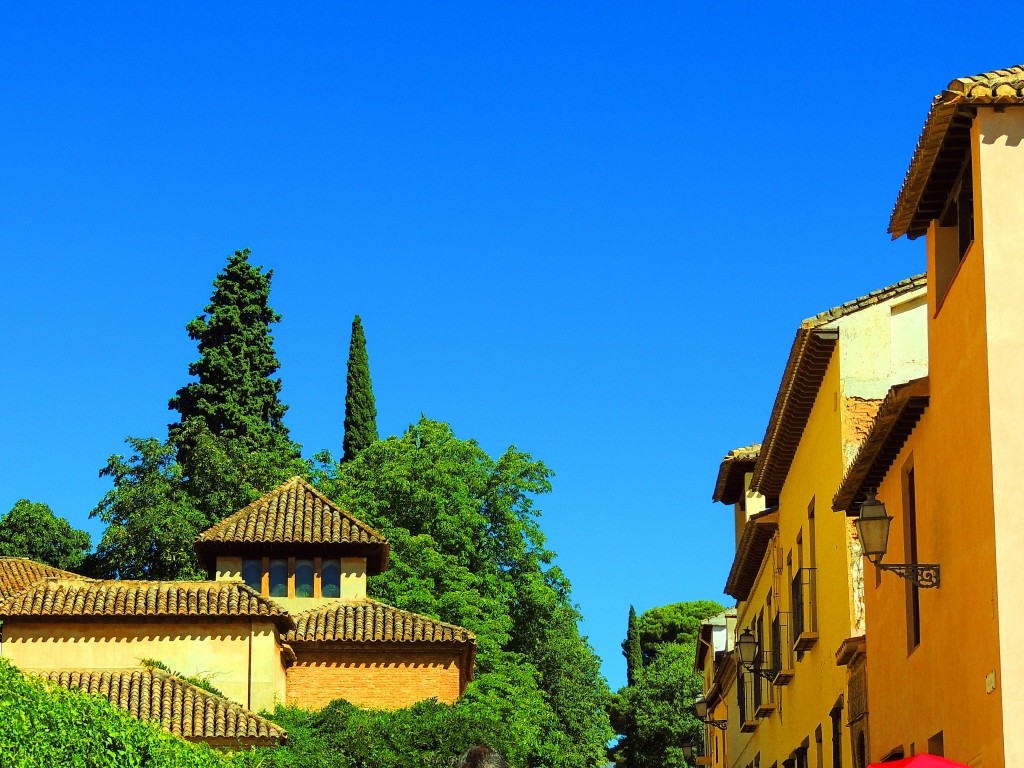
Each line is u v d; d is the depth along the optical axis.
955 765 12.65
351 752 33.03
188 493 63.03
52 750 14.84
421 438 58.53
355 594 42.66
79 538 71.31
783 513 29.03
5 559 52.47
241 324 68.88
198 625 37.19
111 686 35.16
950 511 15.45
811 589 25.34
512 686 50.66
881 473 19.11
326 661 40.91
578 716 58.56
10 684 14.93
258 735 33.28
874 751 20.11
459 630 41.34
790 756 28.30
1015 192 13.98
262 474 62.75
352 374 71.88
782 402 25.47
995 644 13.49
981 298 14.06
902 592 18.09
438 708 35.16
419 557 52.62
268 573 42.62
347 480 56.72
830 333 22.39
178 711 34.03
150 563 61.56
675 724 79.50
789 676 28.25
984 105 14.05
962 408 14.89
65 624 36.91
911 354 22.30
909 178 15.70
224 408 66.50
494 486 57.00
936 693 16.11
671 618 104.94
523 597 55.66
